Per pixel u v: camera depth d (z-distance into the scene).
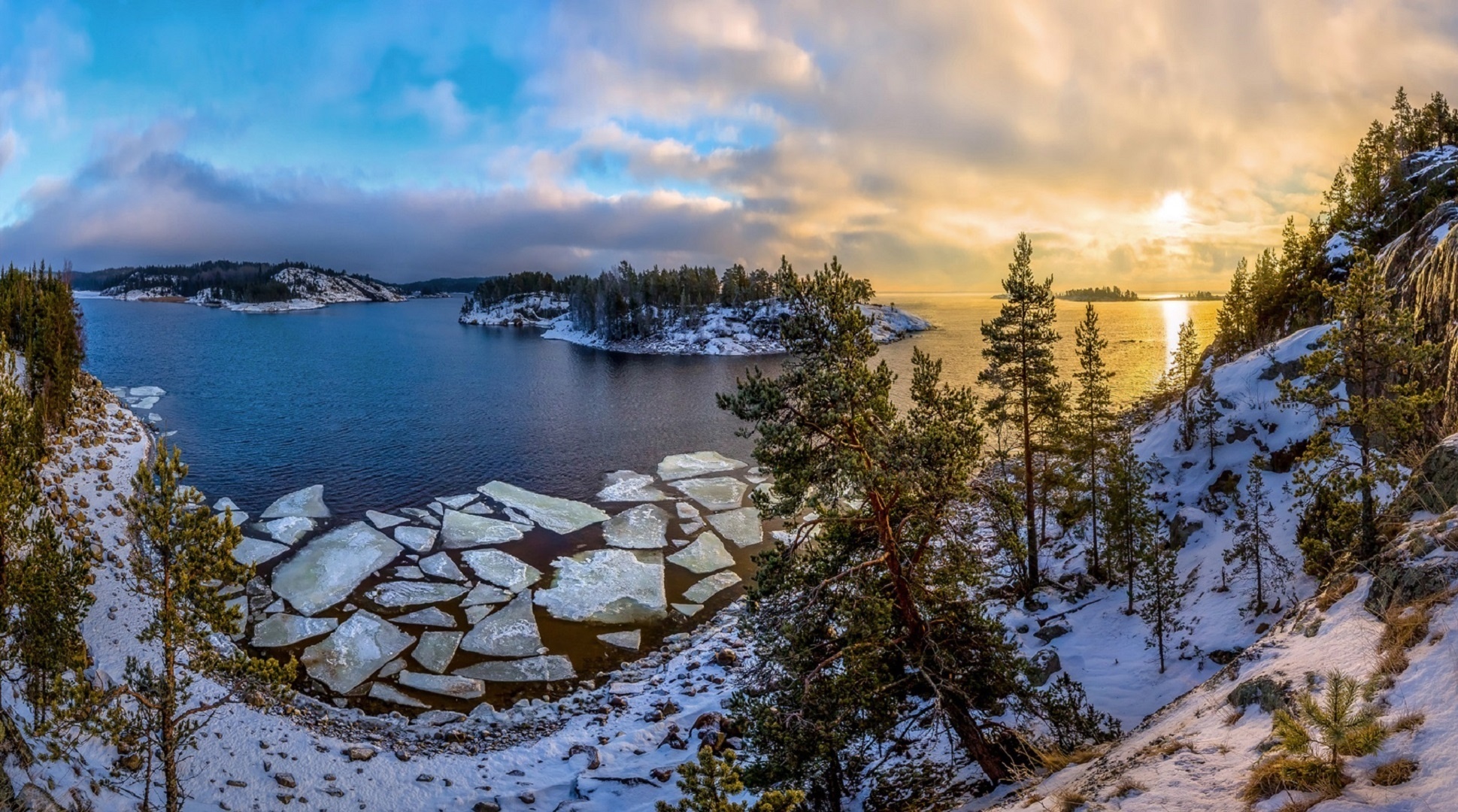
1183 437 37.69
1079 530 32.41
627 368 123.81
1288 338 37.78
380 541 40.44
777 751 13.49
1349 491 16.72
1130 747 12.41
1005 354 28.14
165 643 15.07
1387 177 53.12
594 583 36.16
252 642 29.61
